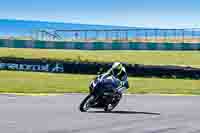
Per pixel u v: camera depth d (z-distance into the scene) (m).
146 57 68.00
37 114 16.66
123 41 80.12
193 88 37.88
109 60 63.12
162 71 46.88
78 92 29.72
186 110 20.36
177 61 64.88
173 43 77.69
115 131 13.20
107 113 17.70
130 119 16.14
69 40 82.62
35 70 47.94
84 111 18.05
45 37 83.62
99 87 17.42
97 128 13.62
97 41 81.69
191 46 77.69
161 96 28.81
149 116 17.42
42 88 31.59
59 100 22.97
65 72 47.84
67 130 12.98
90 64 47.72
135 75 46.88
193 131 13.88
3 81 36.62
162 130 13.84
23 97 24.05
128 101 24.12
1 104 19.97
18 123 14.12
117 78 18.00
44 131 12.69
